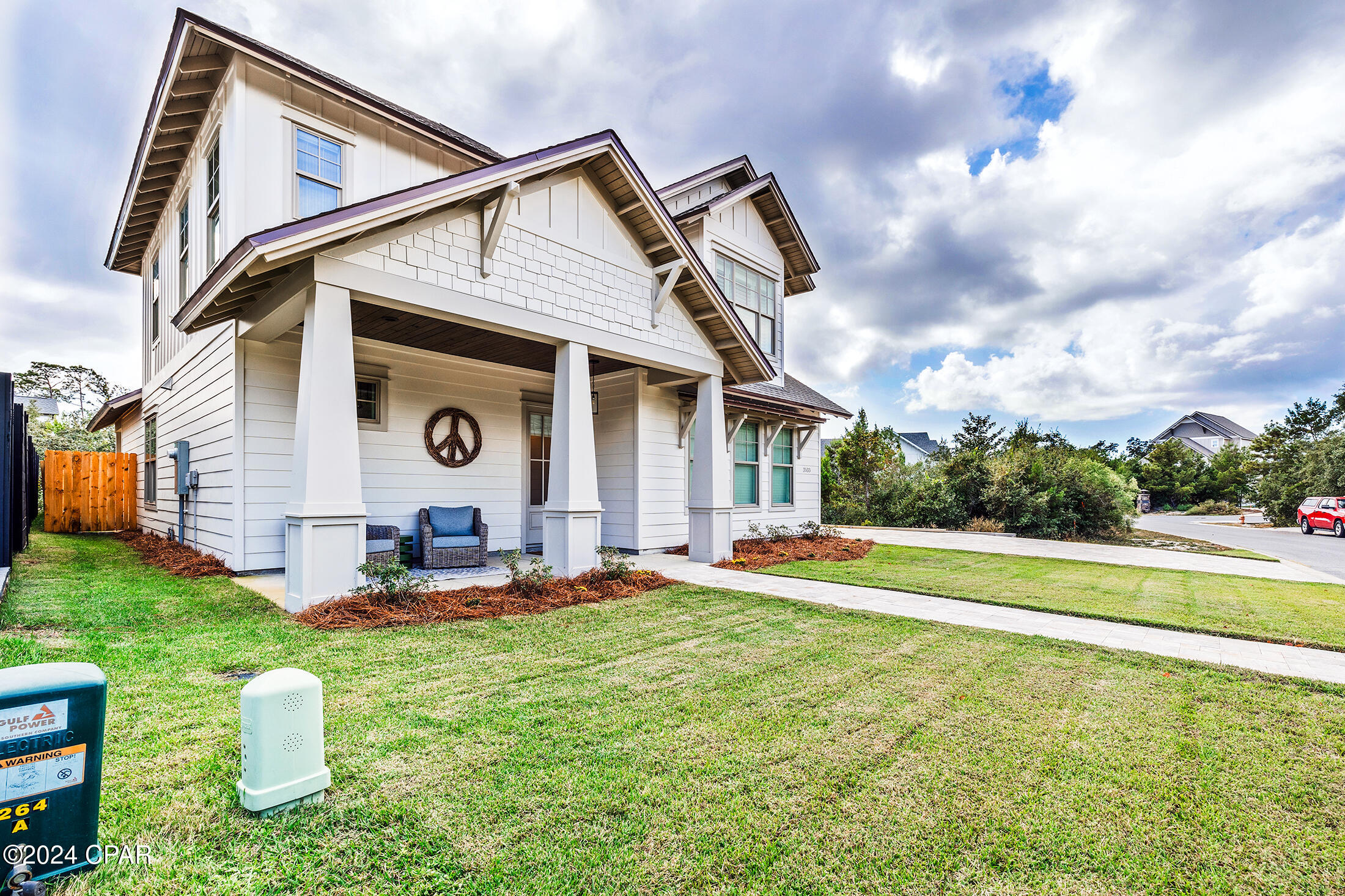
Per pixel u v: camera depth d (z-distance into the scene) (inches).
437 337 334.6
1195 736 126.6
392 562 236.1
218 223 300.0
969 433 1143.0
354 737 116.2
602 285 317.4
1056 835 90.0
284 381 305.7
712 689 149.6
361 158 316.8
